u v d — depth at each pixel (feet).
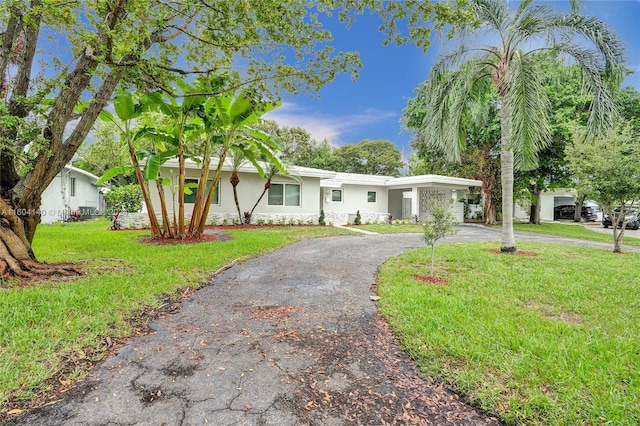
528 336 11.75
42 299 13.56
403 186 67.56
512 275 21.06
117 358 10.07
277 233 40.42
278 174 50.75
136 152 33.40
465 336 11.77
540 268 23.24
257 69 19.94
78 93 17.78
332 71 20.04
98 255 23.62
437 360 10.22
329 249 30.78
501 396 8.45
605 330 12.75
